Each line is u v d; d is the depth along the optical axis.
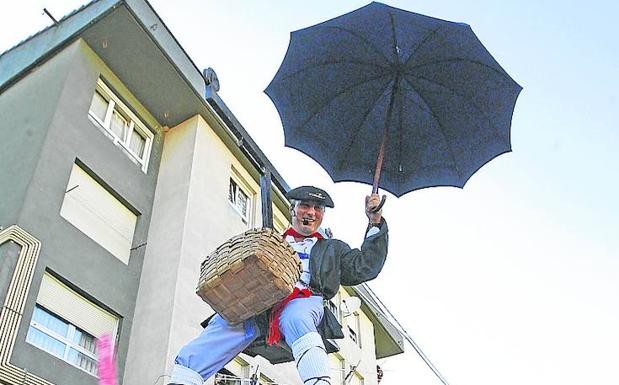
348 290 27.17
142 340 16.03
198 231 18.45
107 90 19.09
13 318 13.20
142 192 18.86
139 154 19.69
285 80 5.15
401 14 4.74
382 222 4.64
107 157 17.98
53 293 14.70
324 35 4.94
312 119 5.20
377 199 4.66
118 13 17.92
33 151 15.94
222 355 4.20
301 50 5.02
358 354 26.17
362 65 5.01
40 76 18.45
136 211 18.34
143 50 18.80
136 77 19.52
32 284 14.02
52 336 14.27
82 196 16.75
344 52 4.98
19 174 15.55
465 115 5.08
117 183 17.98
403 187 5.28
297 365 3.97
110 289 16.25
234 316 4.04
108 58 19.03
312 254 4.47
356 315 27.80
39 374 13.37
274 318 4.20
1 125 17.53
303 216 4.72
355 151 5.23
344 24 4.85
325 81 5.10
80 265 15.62
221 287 3.85
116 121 19.22
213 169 20.44
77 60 18.11
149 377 15.26
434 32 4.80
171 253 17.55
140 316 16.55
